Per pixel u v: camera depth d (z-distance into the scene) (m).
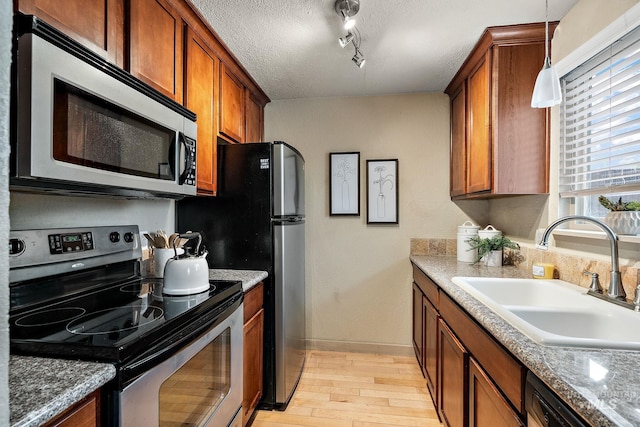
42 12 0.88
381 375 2.42
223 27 1.77
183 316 1.04
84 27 1.03
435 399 1.88
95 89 0.94
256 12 1.64
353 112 2.84
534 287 1.63
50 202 1.25
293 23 1.74
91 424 0.71
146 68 1.32
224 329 1.28
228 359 1.32
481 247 2.19
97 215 1.47
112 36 1.15
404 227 2.79
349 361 2.66
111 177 1.02
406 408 2.01
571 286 1.49
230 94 2.16
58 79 0.82
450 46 1.97
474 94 2.11
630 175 1.34
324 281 2.88
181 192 1.39
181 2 1.51
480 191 2.01
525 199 2.09
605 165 1.49
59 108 0.83
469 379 1.28
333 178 2.85
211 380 1.19
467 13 1.65
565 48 1.66
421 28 1.78
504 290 1.67
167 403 0.93
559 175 1.75
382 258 2.81
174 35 1.51
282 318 1.98
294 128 2.91
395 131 2.79
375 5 1.58
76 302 1.19
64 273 1.24
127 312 1.06
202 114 1.77
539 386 0.77
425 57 2.11
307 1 1.55
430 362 2.03
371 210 2.81
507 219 2.35
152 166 1.23
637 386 0.65
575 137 1.69
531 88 1.81
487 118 1.88
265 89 2.67
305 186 2.89
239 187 1.99
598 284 1.35
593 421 0.58
